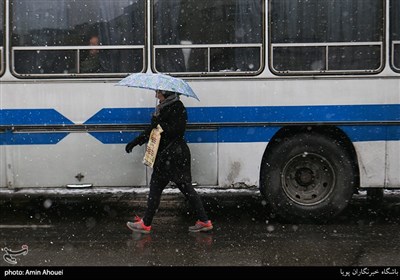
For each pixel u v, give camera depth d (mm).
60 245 6066
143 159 6336
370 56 6777
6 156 6867
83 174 6879
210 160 6836
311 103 6766
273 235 6438
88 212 7707
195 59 6832
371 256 5656
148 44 6840
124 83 6027
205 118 6805
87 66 6852
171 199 8477
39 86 6809
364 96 6762
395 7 6758
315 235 6430
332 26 6781
